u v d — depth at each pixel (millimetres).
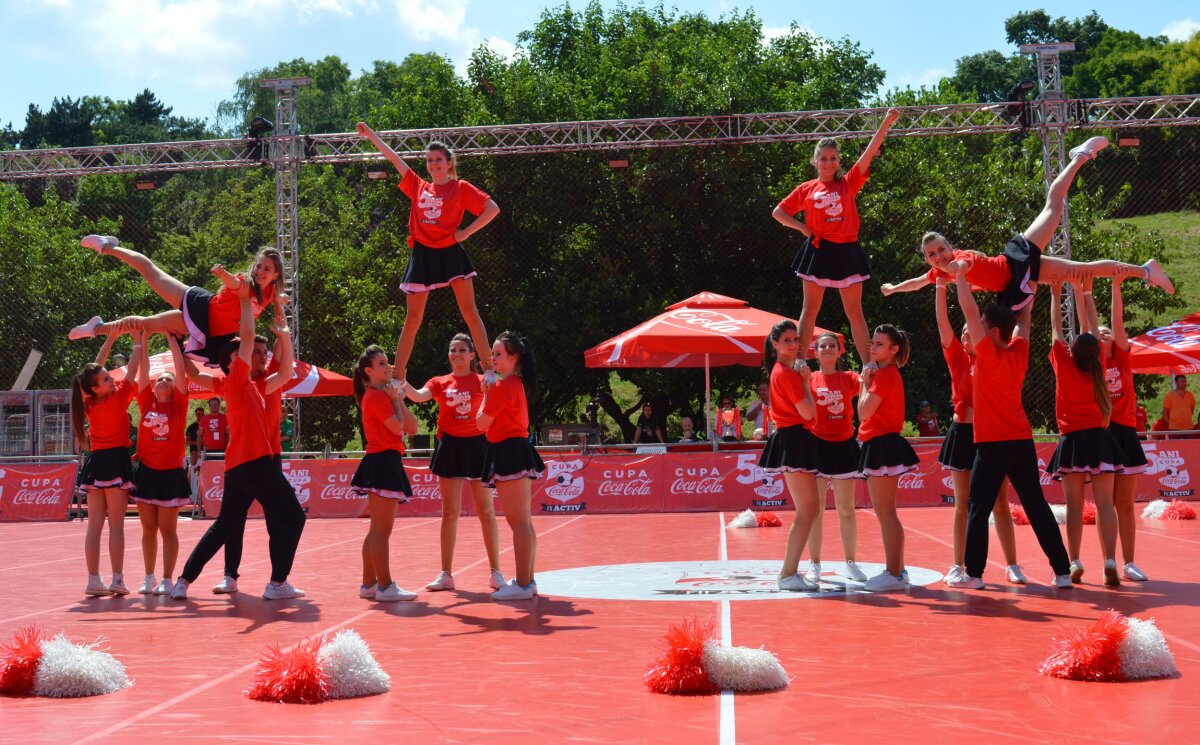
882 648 5066
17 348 25656
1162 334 16203
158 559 10492
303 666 4289
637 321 21703
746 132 18266
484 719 3912
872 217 22656
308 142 18344
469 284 8125
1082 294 7445
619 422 23938
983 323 6871
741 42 24922
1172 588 6809
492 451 7090
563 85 23250
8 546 12203
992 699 4047
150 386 8039
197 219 41250
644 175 21391
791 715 3857
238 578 8289
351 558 10188
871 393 7152
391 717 3971
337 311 25734
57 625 6312
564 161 22203
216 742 3664
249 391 7363
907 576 7238
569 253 23203
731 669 4270
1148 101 17125
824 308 22031
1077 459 7055
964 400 7234
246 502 7527
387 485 7223
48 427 18328
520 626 5988
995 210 22859
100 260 27453
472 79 24766
